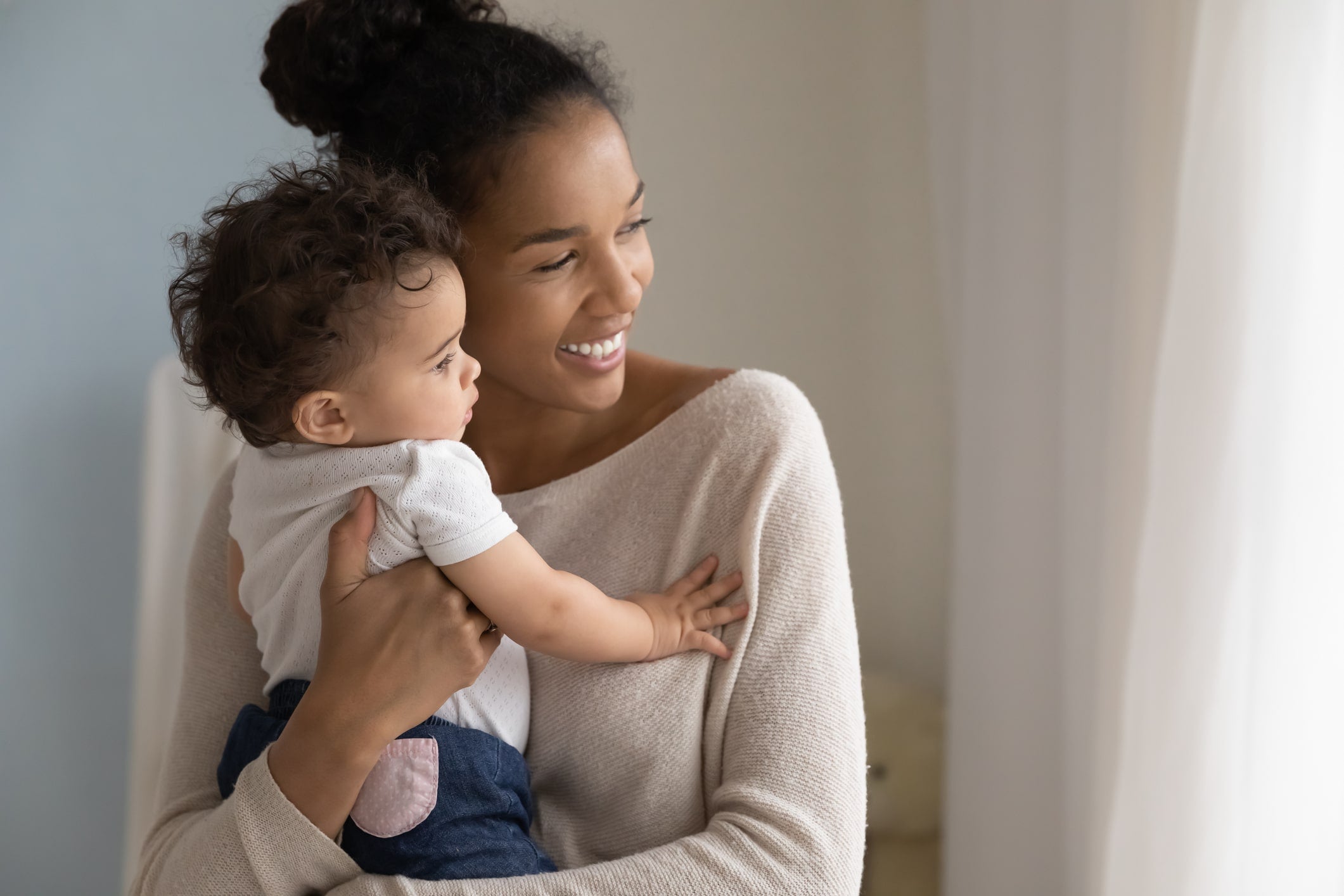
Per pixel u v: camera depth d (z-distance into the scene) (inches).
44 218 78.4
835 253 95.4
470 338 41.7
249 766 36.7
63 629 81.4
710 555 43.0
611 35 88.6
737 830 36.7
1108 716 63.6
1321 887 52.7
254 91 80.7
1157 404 56.9
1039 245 71.2
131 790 61.9
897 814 84.6
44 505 80.4
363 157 39.4
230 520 47.9
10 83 77.0
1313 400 51.6
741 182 93.0
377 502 36.4
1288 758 52.9
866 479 98.7
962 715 79.8
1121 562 62.7
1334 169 50.4
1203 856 56.4
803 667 39.7
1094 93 64.8
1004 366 74.2
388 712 35.4
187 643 48.1
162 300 80.8
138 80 78.8
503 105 38.3
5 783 81.5
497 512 36.1
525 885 35.2
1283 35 51.4
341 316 33.7
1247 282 53.2
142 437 81.4
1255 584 53.5
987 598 77.2
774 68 92.4
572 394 42.2
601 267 39.8
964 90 79.8
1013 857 75.9
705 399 44.5
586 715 41.4
